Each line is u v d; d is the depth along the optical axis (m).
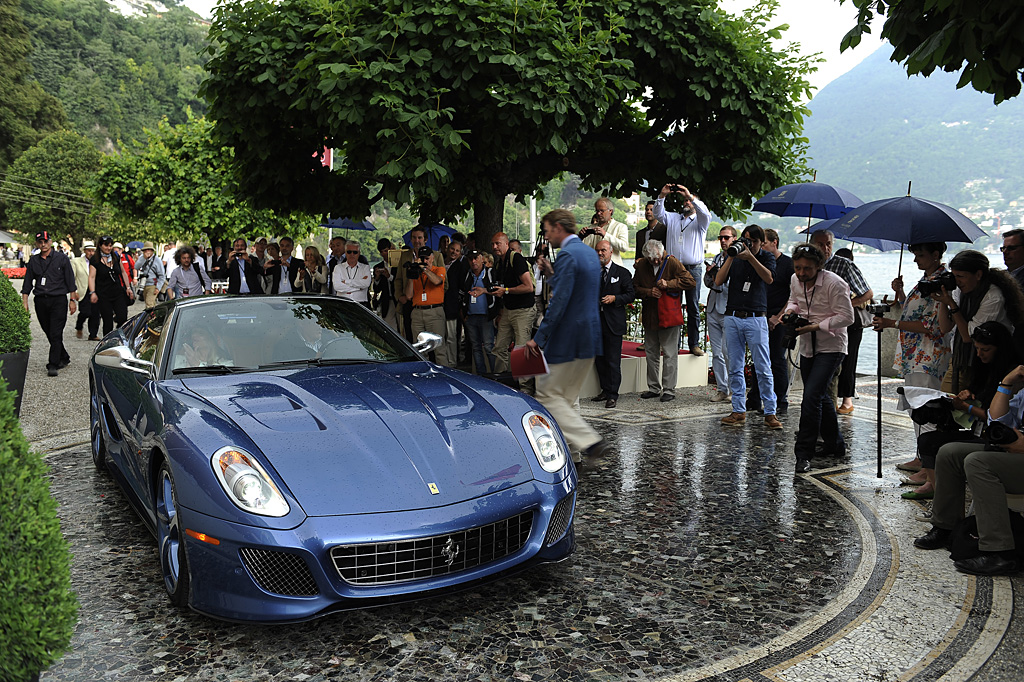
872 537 4.19
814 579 3.60
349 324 4.63
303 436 3.16
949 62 4.32
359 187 10.16
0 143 87.81
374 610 3.21
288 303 4.66
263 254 12.34
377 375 4.01
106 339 5.61
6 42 90.44
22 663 1.87
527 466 3.36
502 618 3.15
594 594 3.40
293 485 2.92
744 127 9.58
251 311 4.50
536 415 3.72
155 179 26.62
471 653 2.86
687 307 9.63
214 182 26.09
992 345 4.12
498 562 3.12
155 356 4.12
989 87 4.26
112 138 122.69
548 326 4.81
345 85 7.33
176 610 3.19
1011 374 3.87
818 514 4.59
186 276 12.87
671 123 10.21
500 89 7.69
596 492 5.00
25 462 2.04
